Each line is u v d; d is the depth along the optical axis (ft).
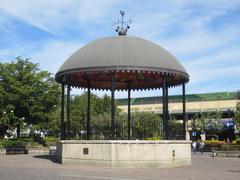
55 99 163.73
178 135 81.76
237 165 79.82
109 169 66.59
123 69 72.49
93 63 73.72
